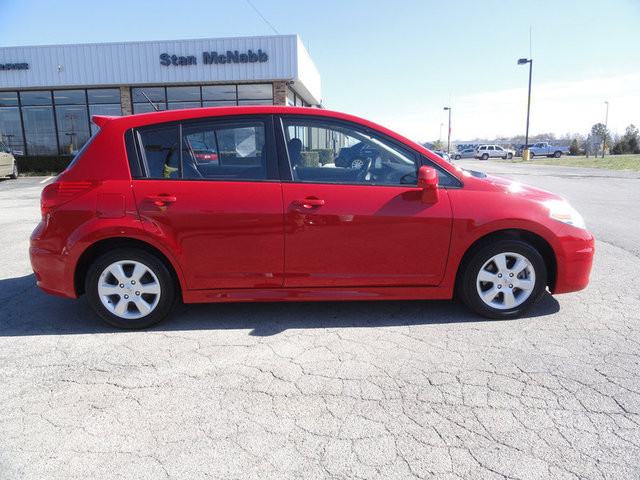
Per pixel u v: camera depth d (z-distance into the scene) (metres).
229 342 3.22
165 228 3.28
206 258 3.35
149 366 2.88
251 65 19.44
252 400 2.50
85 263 3.49
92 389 2.62
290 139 3.44
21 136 21.34
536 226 3.40
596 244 6.17
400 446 2.11
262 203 3.30
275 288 3.44
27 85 19.89
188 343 3.21
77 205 3.30
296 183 3.37
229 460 2.03
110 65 19.69
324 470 1.96
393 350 3.07
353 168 3.46
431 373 2.76
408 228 3.34
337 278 3.41
